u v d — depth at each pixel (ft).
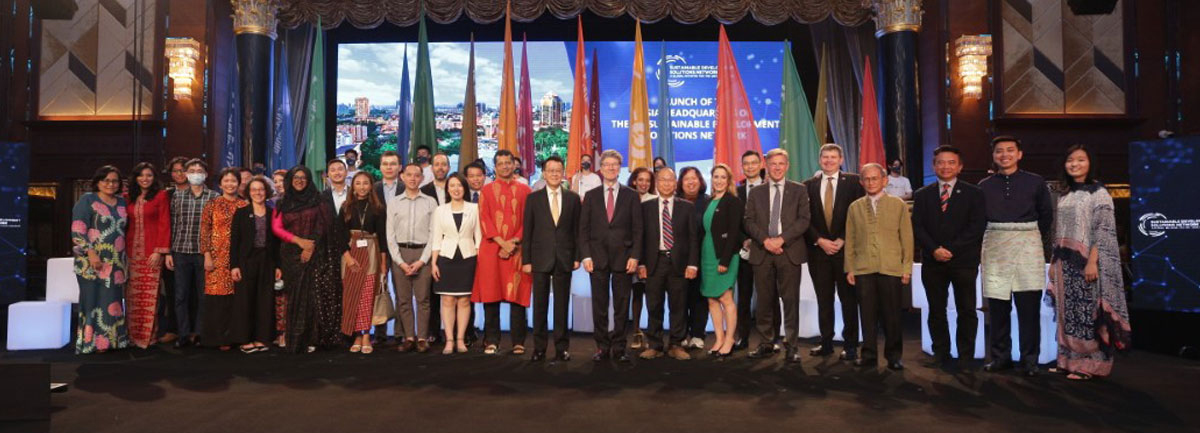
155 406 10.82
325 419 10.02
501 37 35.17
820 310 15.33
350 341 16.83
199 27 29.35
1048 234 13.60
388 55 35.04
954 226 13.78
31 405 9.89
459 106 35.12
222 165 29.73
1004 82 29.32
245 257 16.25
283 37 31.91
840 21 30.86
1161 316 15.99
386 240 16.33
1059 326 13.25
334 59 34.96
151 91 28.89
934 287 14.16
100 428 9.57
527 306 16.06
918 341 18.25
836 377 13.07
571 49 34.96
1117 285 12.71
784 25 35.09
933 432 9.36
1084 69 29.53
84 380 12.87
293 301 16.07
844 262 14.73
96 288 16.12
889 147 29.25
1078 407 10.75
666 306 20.27
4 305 18.42
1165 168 15.83
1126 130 29.40
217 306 16.22
